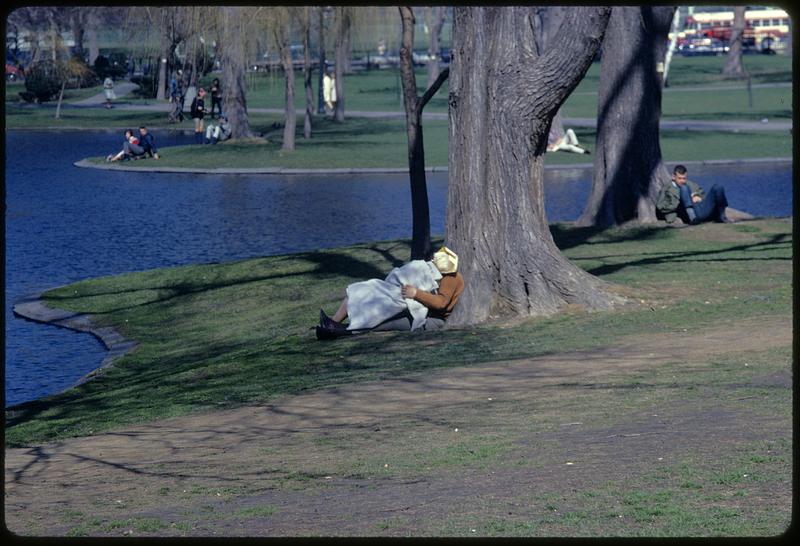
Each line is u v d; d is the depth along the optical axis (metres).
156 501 7.09
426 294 14.12
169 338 16.03
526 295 14.79
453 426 8.72
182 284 19.55
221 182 35.78
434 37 75.38
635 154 23.56
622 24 23.33
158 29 55.47
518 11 14.68
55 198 32.16
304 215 28.20
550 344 12.55
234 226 26.72
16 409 11.88
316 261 20.64
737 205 27.78
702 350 11.21
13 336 16.59
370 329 14.24
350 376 11.59
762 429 7.45
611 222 23.64
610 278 16.80
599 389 9.62
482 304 14.73
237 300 18.11
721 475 6.42
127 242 24.72
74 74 78.19
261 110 68.69
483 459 7.45
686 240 21.34
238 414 10.31
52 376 14.07
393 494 6.68
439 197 31.14
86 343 16.11
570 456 7.26
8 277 20.97
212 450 8.81
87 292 19.27
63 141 51.72
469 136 14.86
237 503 6.80
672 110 60.66
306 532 5.79
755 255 18.95
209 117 64.62
